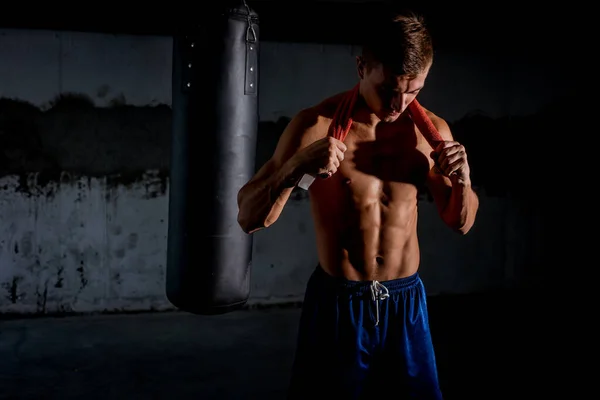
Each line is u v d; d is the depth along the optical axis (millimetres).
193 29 2020
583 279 4535
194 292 2139
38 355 3219
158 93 3957
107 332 3641
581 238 4531
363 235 1332
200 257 2121
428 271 4379
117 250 3990
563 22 4266
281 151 1314
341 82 4199
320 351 1373
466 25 4172
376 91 1163
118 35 3863
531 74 4414
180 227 2141
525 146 4445
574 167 4496
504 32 4273
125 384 2816
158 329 3713
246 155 2137
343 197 1320
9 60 3734
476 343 3414
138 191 3988
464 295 4434
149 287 4051
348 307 1346
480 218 4434
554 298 4426
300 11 3926
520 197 4469
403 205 1355
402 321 1373
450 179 1315
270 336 3605
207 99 2039
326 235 1361
